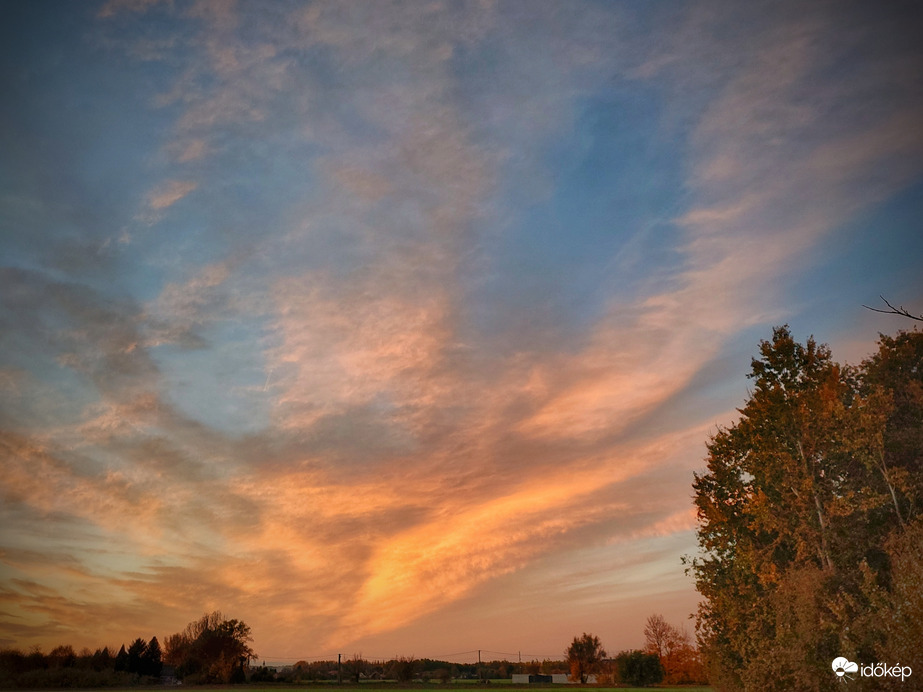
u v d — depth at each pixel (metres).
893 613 20.81
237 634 102.69
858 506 30.91
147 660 92.44
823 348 35.59
